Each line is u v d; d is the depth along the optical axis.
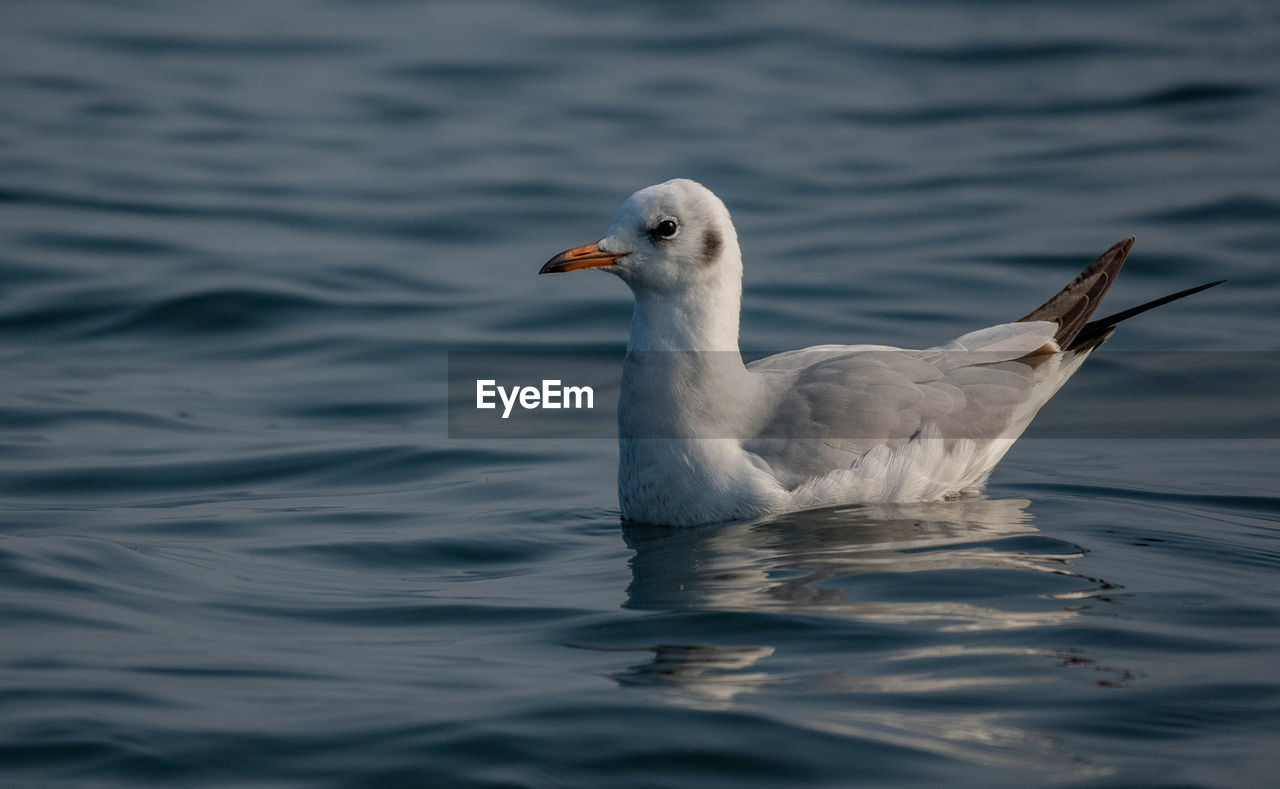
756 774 7.31
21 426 15.09
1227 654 8.78
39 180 24.19
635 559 11.07
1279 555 10.86
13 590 10.18
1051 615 9.46
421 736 7.72
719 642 9.11
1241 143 25.36
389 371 17.42
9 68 31.06
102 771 7.39
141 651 9.09
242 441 14.88
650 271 11.76
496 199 24.22
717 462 11.73
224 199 23.94
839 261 20.89
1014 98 29.30
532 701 8.17
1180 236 21.06
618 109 29.34
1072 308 13.41
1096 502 12.47
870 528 11.47
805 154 26.38
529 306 19.81
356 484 13.72
